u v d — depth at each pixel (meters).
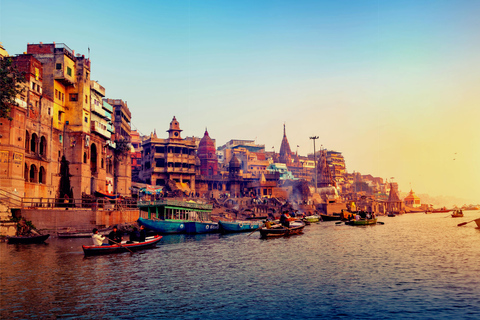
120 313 16.70
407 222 93.69
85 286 21.42
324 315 16.36
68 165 63.19
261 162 160.12
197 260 30.27
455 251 33.72
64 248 37.81
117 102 89.19
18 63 54.31
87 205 61.00
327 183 152.38
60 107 63.09
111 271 25.70
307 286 21.12
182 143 107.75
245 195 125.31
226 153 169.00
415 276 23.22
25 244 41.50
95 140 69.94
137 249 36.28
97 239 34.22
